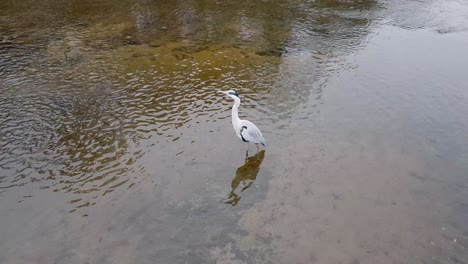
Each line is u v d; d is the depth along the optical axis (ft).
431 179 31.19
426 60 53.72
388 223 26.94
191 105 42.34
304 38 62.39
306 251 24.72
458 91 45.24
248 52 56.90
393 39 61.72
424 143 35.91
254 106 42.29
